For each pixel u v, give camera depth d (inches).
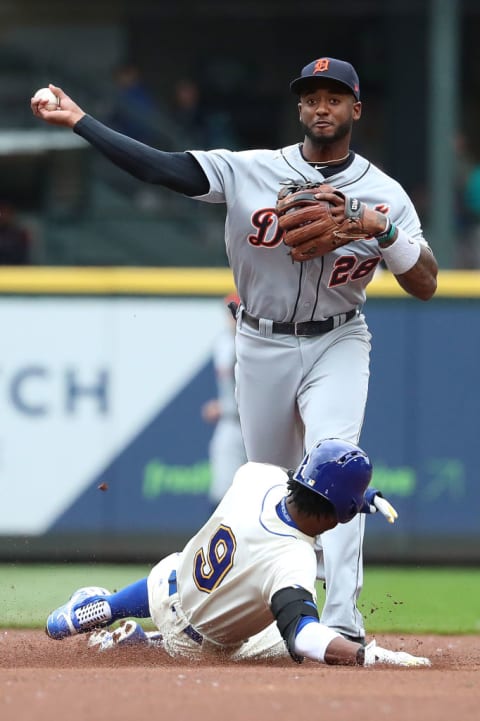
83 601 705.6
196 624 652.7
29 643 768.3
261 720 466.3
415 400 1332.4
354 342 717.3
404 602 1116.5
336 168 692.1
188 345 1330.0
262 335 713.6
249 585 618.8
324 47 2352.4
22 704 493.0
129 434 1331.2
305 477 610.2
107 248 1809.8
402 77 2262.6
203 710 483.5
